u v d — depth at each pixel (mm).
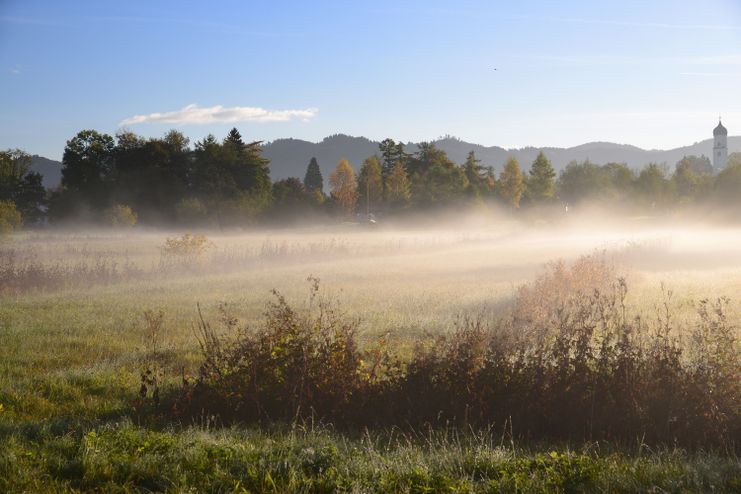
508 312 14078
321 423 7738
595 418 7348
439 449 6637
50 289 20766
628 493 5391
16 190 85250
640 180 96125
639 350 7816
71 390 9156
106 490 5523
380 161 114000
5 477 5699
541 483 5430
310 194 95812
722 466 5887
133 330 13711
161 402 8383
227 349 8805
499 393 7727
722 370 7348
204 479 5680
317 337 8914
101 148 82688
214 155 79125
